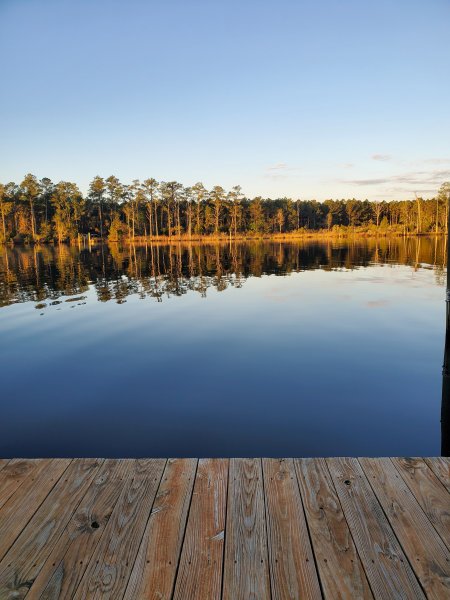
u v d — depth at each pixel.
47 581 1.60
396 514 1.98
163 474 2.34
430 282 12.23
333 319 7.65
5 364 5.53
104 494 2.16
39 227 62.50
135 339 6.62
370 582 1.58
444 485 2.21
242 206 66.69
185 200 68.06
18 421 3.82
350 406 4.01
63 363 5.52
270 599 1.52
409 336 6.44
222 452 3.21
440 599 1.50
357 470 2.36
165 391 4.47
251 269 17.36
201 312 8.52
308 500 2.10
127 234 62.44
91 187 66.31
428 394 4.27
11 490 2.21
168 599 1.52
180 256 26.59
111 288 12.24
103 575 1.63
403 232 58.00
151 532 1.88
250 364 5.30
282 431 3.53
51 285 13.12
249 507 2.04
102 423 3.75
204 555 1.73
